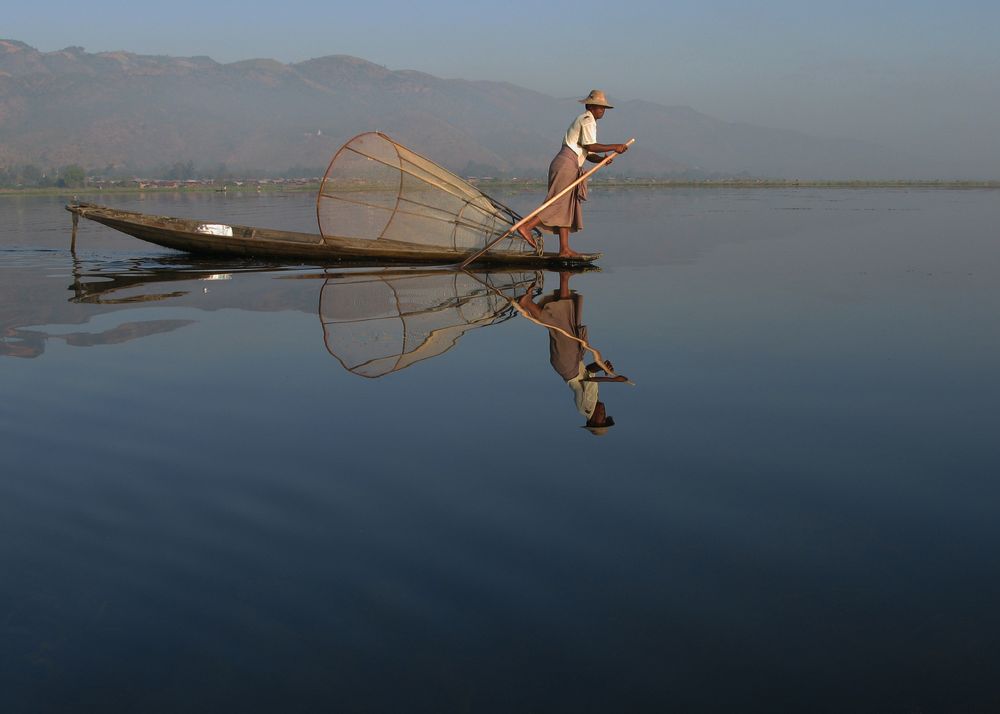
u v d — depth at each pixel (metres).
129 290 8.32
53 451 3.69
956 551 2.79
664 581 2.59
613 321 6.82
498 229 10.87
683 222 19.22
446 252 10.72
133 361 5.36
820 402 4.48
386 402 4.48
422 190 10.74
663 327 6.57
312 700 2.05
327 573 2.62
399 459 3.60
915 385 4.85
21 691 2.08
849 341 6.08
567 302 7.78
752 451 3.73
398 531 2.91
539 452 3.70
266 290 8.36
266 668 2.17
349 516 3.04
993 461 3.61
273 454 3.66
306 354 5.57
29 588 2.53
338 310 7.25
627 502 3.16
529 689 2.09
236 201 34.78
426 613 2.41
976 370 5.19
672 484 3.34
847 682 2.12
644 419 4.18
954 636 2.30
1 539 2.85
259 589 2.53
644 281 9.22
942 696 2.06
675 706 2.03
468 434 3.94
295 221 18.14
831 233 15.86
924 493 3.27
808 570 2.66
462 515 3.04
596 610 2.43
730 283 9.06
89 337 6.08
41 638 2.29
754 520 3.01
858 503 3.17
